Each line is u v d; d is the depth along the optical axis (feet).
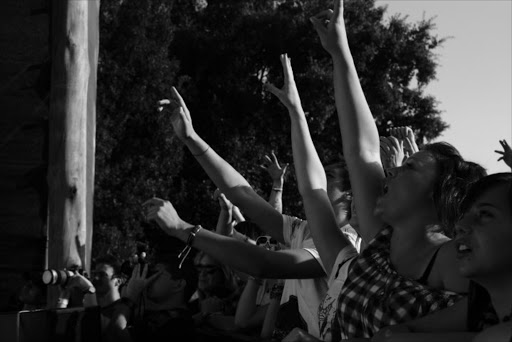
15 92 21.70
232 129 80.02
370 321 8.70
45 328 12.62
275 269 11.22
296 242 13.01
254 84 82.94
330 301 10.32
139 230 70.49
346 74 11.21
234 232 18.99
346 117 11.09
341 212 13.23
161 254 17.30
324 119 78.23
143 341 16.34
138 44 72.95
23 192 21.54
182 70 82.38
